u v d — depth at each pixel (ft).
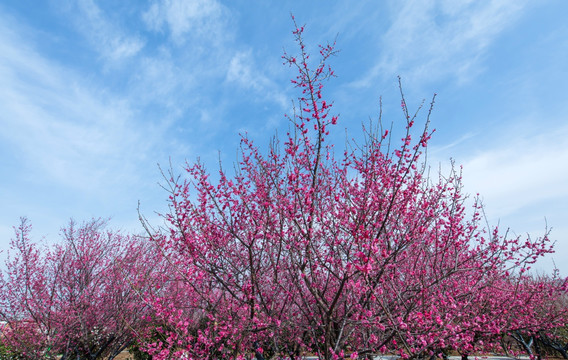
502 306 29.96
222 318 23.89
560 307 42.27
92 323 41.60
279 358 25.46
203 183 24.98
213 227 25.22
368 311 17.44
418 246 22.67
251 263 22.24
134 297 39.22
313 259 19.65
